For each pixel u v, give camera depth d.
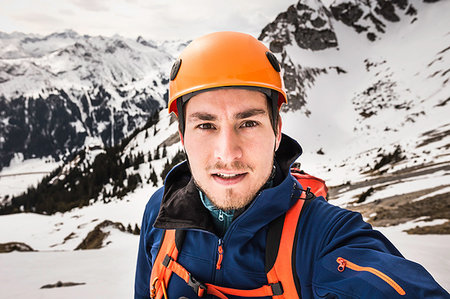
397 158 50.69
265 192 1.12
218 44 1.11
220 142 1.02
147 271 1.69
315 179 1.61
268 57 1.15
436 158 41.88
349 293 0.92
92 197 78.81
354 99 119.81
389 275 0.88
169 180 1.47
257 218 1.16
